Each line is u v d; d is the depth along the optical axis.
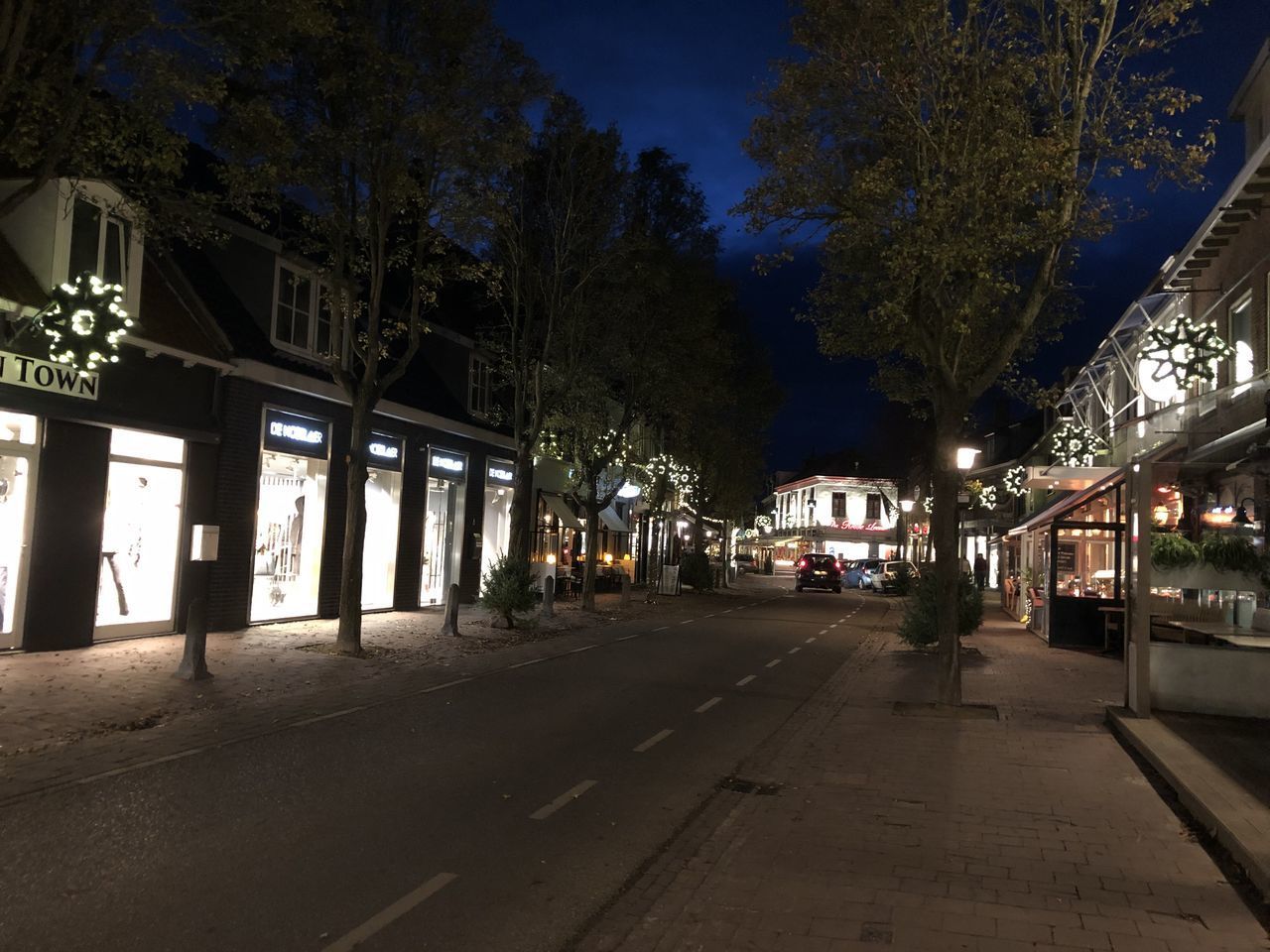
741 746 9.24
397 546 20.52
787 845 6.07
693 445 35.00
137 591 13.81
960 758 8.70
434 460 22.05
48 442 12.25
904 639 18.52
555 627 19.88
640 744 9.12
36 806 6.37
